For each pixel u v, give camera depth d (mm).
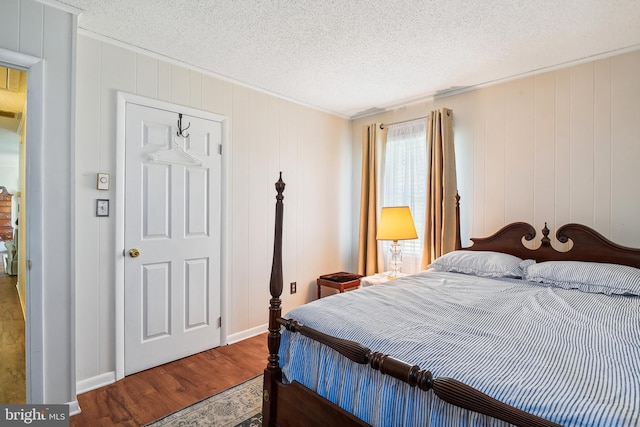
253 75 2904
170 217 2605
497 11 1950
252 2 1890
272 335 1672
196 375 2406
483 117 3078
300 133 3596
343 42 2338
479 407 895
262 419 1751
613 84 2445
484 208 3064
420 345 1225
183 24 2123
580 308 1655
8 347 2807
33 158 1854
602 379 948
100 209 2256
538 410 853
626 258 2287
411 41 2307
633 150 2363
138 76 2430
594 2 1856
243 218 3090
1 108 3064
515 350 1162
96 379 2240
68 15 1962
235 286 3033
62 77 1940
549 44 2338
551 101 2715
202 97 2787
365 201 3865
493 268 2477
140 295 2453
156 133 2527
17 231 3822
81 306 2184
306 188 3674
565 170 2643
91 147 2215
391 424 1162
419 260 3506
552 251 2600
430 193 3264
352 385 1316
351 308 1651
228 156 2963
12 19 1797
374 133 3793
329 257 3941
